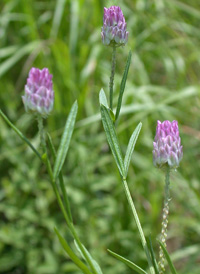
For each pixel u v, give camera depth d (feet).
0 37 2.61
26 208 2.16
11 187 2.19
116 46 0.98
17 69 2.73
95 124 2.49
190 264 2.16
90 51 2.52
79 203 2.14
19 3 2.64
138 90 2.43
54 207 2.35
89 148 2.40
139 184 2.34
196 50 2.81
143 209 2.35
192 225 2.31
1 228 2.13
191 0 3.31
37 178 2.36
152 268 0.90
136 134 0.96
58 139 2.33
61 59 2.38
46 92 0.89
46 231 2.23
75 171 2.32
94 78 2.52
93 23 2.62
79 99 2.32
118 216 2.22
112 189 2.48
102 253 2.06
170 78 2.83
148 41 2.95
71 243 2.09
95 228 2.16
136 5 2.80
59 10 2.52
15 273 2.21
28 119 2.45
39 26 2.70
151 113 2.51
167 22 2.94
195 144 2.67
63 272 2.01
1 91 2.59
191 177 2.43
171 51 2.83
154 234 2.20
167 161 0.91
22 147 2.33
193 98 2.75
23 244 2.11
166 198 0.92
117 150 0.94
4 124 2.47
